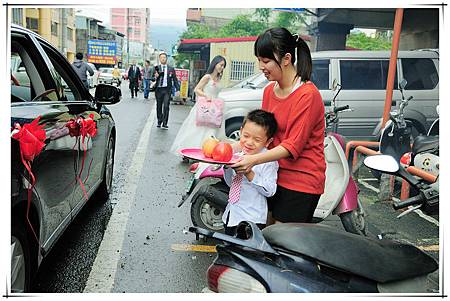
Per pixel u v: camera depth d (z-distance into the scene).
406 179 2.73
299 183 2.74
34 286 3.28
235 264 1.79
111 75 31.72
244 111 7.98
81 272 3.55
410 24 13.91
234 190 2.90
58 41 33.19
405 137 5.61
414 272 1.86
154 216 4.89
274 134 2.75
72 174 3.55
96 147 4.50
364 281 1.80
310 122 2.60
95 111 4.62
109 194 5.48
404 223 4.93
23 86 3.69
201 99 7.06
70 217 3.59
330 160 3.89
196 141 7.15
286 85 2.69
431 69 8.68
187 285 3.43
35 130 2.49
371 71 8.54
